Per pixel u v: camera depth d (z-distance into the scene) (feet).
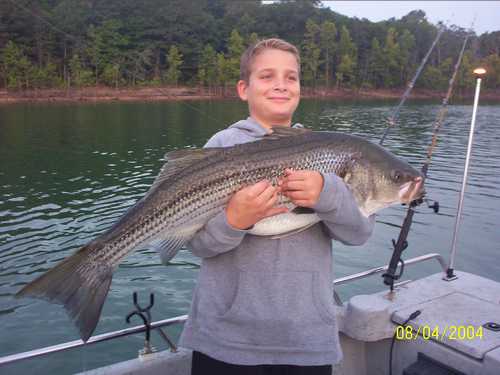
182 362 10.53
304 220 8.04
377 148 9.40
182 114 146.20
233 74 231.09
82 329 8.03
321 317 7.86
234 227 7.41
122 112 152.76
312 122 127.85
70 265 8.11
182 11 239.91
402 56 295.28
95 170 61.87
